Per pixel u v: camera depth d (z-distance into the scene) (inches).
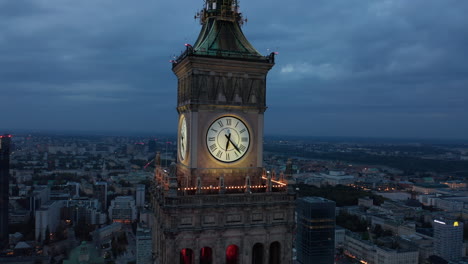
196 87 1990.7
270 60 2060.8
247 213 1946.4
